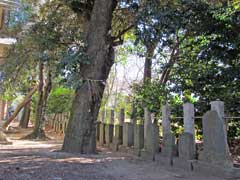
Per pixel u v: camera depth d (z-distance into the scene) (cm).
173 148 625
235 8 695
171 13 725
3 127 1488
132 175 526
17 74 1047
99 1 776
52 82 1305
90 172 527
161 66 1020
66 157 664
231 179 491
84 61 739
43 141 1184
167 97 800
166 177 515
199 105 725
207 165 536
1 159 607
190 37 812
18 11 1088
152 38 737
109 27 787
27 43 916
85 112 754
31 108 1895
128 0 792
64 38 834
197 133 711
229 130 699
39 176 471
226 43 720
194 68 775
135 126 785
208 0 725
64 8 906
